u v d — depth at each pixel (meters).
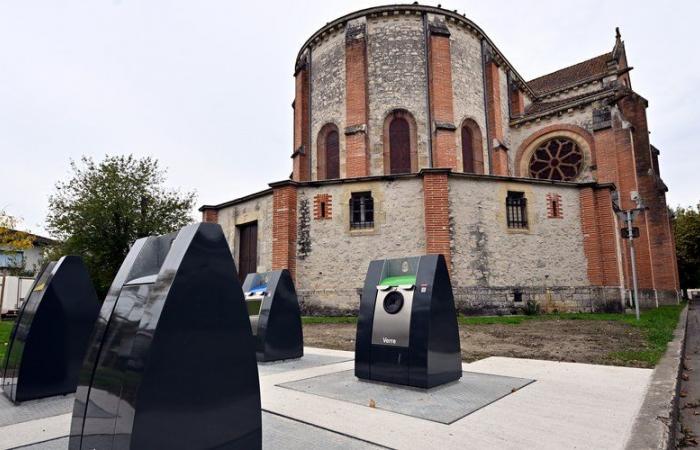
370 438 3.05
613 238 14.75
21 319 4.75
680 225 41.12
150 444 2.06
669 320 12.59
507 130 24.20
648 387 4.43
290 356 6.44
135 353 2.18
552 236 14.80
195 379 2.29
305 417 3.55
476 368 5.65
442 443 2.94
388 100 20.66
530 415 3.55
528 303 13.95
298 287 14.53
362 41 20.59
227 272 2.56
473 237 14.12
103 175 18.92
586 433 3.09
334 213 14.77
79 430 2.40
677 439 3.48
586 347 7.43
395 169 20.44
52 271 4.70
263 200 16.03
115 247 18.78
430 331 4.51
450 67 20.48
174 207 20.09
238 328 2.54
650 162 24.44
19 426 3.45
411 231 14.16
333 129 21.62
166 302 2.24
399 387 4.57
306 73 23.12
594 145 21.67
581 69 30.48
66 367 4.52
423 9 21.02
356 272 14.28
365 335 4.99
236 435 2.43
